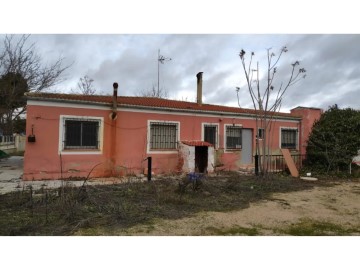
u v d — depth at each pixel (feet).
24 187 28.04
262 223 19.08
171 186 28.91
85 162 35.22
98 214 19.38
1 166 45.93
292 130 55.06
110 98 40.09
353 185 36.17
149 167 33.65
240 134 49.60
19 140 83.56
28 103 32.09
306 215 21.31
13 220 17.81
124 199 24.02
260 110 42.98
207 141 45.98
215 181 34.42
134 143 38.86
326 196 28.86
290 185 34.71
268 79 43.86
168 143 42.22
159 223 18.39
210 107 49.01
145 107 39.27
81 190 24.31
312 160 51.01
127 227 17.37
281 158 49.83
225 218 19.98
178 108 42.06
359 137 45.50
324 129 49.21
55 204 20.94
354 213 22.12
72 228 16.74
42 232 16.01
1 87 58.13
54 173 33.24
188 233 16.71
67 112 34.06
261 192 29.99
